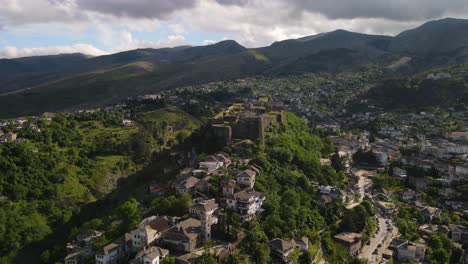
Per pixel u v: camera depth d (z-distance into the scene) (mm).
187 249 171625
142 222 195500
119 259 179500
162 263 159750
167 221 190125
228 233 183375
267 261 176125
